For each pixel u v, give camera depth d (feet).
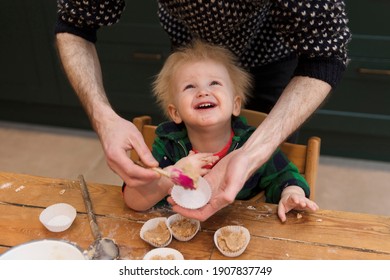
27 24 7.13
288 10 2.76
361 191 6.60
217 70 3.30
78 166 7.23
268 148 2.71
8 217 2.79
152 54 6.88
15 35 7.27
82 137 8.05
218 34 3.31
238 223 2.73
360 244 2.56
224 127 3.39
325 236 2.62
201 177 2.70
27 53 7.41
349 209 6.23
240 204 2.90
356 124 6.74
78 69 3.33
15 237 2.64
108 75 7.29
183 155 3.47
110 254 2.50
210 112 3.19
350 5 5.92
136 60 7.02
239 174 2.47
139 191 2.74
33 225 2.73
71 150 7.69
